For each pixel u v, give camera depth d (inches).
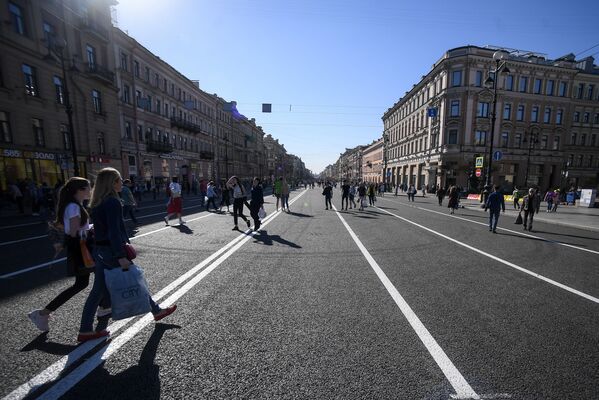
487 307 148.7
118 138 989.8
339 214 562.9
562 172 1482.5
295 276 191.8
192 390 87.6
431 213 623.5
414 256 247.9
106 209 107.6
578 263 234.8
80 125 830.5
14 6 652.7
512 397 86.4
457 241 316.5
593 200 881.5
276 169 4375.0
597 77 1647.4
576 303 155.3
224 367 98.4
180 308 143.5
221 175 2076.8
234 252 252.7
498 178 1421.0
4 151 620.7
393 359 103.8
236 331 122.0
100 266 110.7
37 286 168.7
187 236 323.9
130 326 125.2
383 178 2372.0
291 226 403.2
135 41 1059.3
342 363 101.1
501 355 107.4
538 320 135.5
